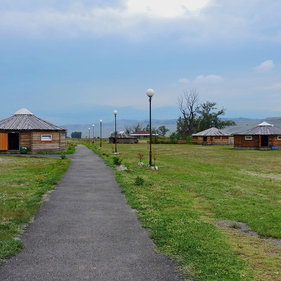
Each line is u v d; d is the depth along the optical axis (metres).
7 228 6.39
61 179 13.82
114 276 4.39
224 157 30.88
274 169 20.66
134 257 5.10
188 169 19.55
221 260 5.00
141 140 94.69
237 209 8.86
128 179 13.75
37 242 5.75
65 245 5.61
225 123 89.94
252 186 13.36
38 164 20.33
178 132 86.69
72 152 33.44
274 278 4.42
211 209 8.79
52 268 4.63
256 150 43.41
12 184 12.02
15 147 39.12
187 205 9.12
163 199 9.88
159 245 5.66
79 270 4.57
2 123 31.62
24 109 33.97
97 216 7.69
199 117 89.19
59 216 7.64
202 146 56.97
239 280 4.32
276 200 10.48
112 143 72.19
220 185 13.33
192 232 6.41
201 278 4.37
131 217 7.63
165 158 28.98
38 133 31.56
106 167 18.97
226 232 6.67
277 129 47.12
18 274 4.41
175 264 4.84
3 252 5.09
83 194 10.46
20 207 8.08
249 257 5.24
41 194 10.27
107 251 5.35
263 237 6.43
